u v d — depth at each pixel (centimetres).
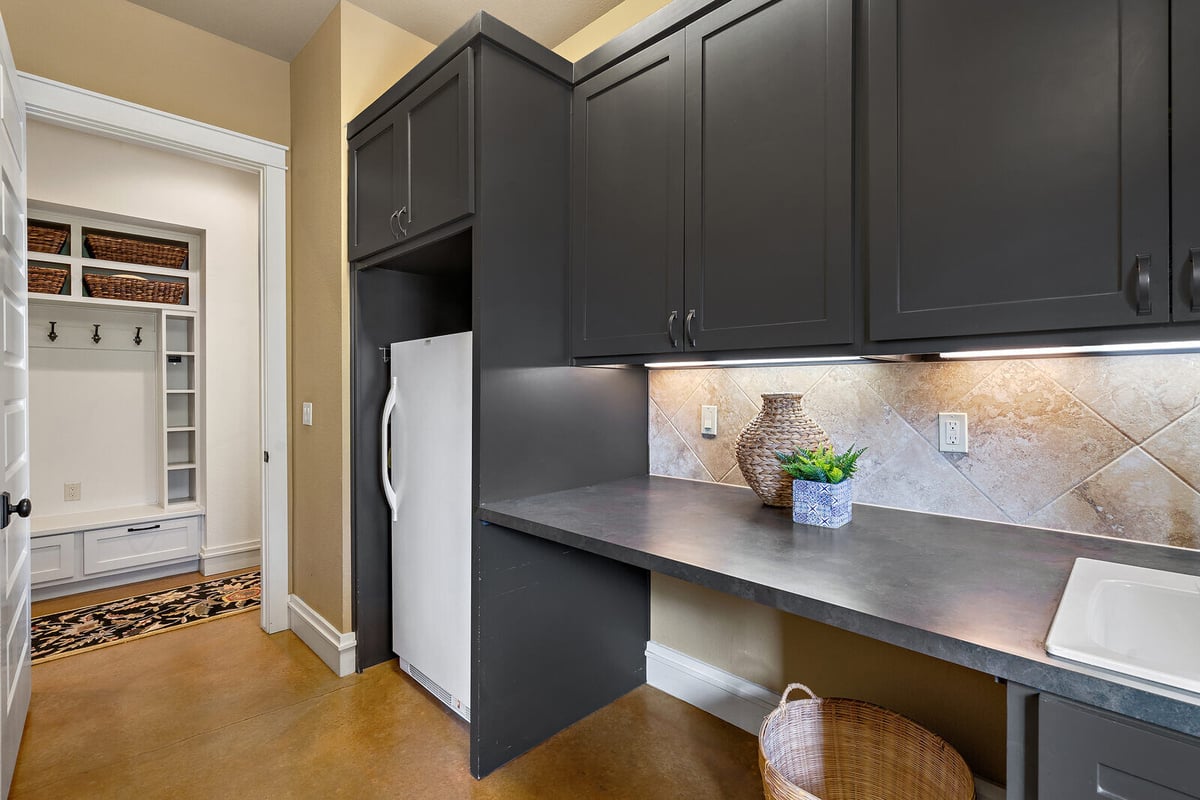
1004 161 113
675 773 177
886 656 167
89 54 221
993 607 98
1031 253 110
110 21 226
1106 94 102
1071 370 140
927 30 122
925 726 160
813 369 186
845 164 134
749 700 197
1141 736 72
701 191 162
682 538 142
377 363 246
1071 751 77
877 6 129
